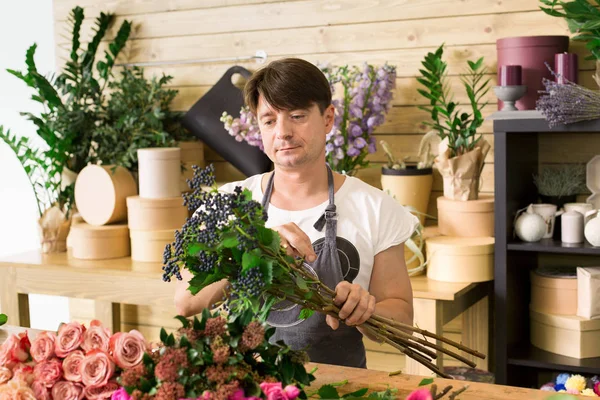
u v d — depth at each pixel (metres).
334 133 3.20
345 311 1.66
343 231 2.07
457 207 3.18
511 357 3.07
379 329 1.79
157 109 3.64
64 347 1.40
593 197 3.17
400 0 3.46
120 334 1.38
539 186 3.28
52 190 3.85
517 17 3.28
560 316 3.07
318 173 2.07
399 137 3.55
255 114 2.00
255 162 3.61
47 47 4.30
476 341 3.44
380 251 2.09
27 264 3.58
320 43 3.63
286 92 1.89
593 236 2.96
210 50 3.87
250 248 1.41
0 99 4.48
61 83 3.85
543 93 3.06
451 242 3.10
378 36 3.52
